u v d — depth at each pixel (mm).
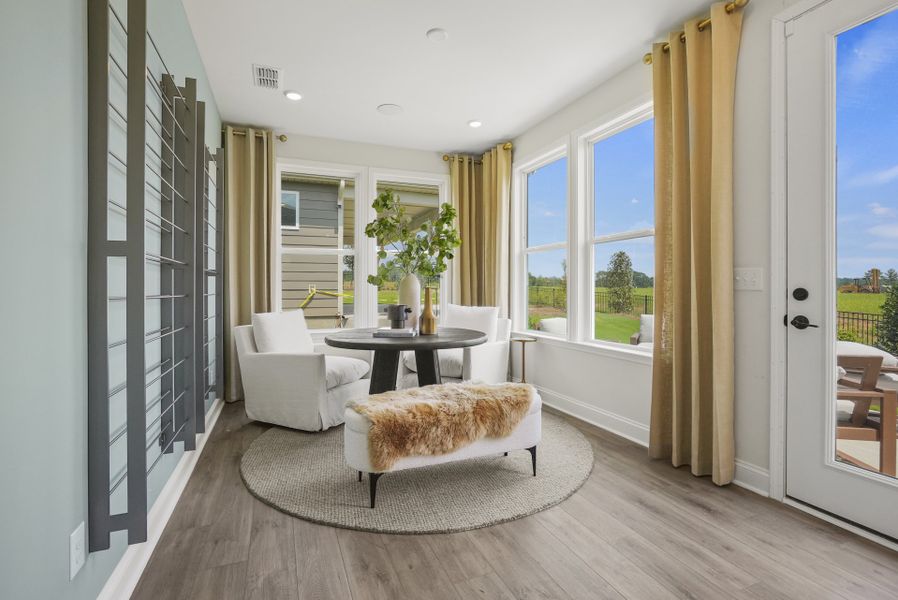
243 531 1826
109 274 1354
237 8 2379
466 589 1479
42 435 996
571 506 2047
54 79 1049
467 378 3410
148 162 1724
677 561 1637
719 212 2291
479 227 4828
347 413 2057
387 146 4590
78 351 1177
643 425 2910
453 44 2750
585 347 3389
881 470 1791
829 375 1952
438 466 2463
